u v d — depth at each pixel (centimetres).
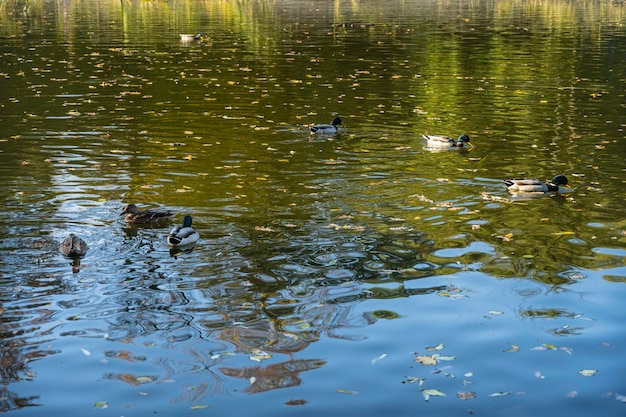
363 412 805
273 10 5359
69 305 1026
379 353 920
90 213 1364
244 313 1016
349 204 1433
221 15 4991
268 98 2419
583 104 2375
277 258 1184
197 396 831
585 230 1320
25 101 2330
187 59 3142
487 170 1675
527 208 1427
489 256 1204
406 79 2777
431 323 992
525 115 2227
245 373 878
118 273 1123
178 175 1600
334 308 1030
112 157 1734
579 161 1752
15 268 1130
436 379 866
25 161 1692
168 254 1193
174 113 2197
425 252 1216
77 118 2120
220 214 1369
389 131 2028
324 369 885
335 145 1873
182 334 962
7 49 3350
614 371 880
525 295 1073
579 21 4738
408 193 1505
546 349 928
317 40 3753
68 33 3953
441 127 2080
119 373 873
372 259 1185
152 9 5359
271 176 1603
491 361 903
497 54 3353
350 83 2684
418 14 5156
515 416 799
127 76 2761
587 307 1037
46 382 855
